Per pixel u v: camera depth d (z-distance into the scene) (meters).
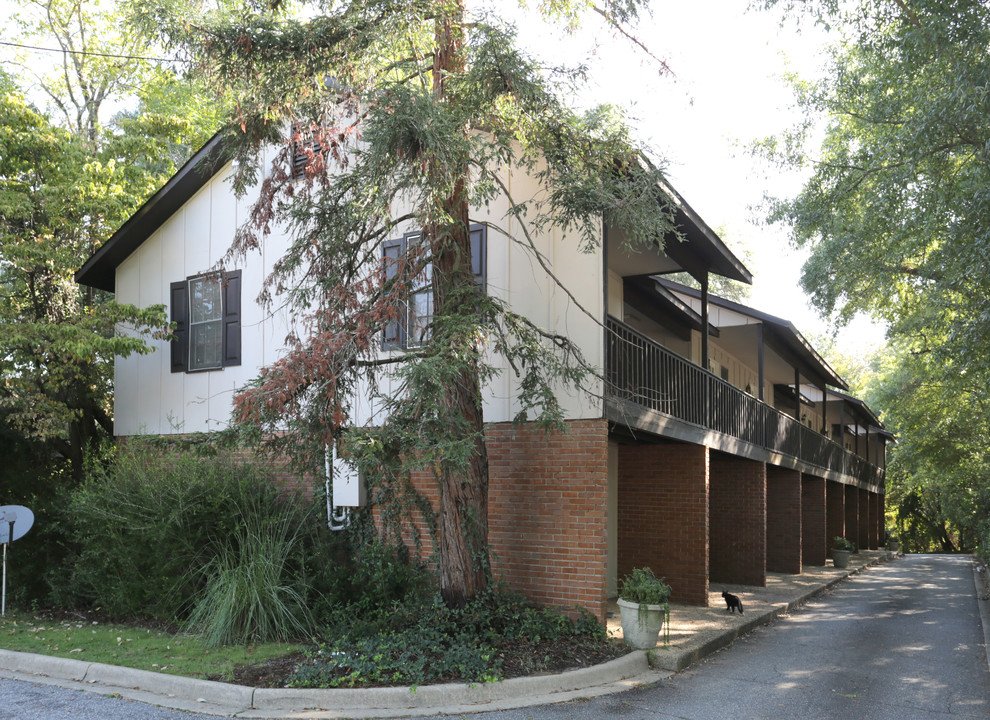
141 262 14.80
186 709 6.71
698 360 18.55
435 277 9.18
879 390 32.00
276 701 6.82
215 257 13.73
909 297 20.92
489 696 7.18
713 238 12.36
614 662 8.20
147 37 8.82
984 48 12.32
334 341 7.96
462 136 8.31
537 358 9.12
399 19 8.48
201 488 10.73
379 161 7.93
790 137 18.47
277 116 9.02
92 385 15.46
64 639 9.09
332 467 10.69
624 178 9.15
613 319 10.20
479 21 8.45
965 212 12.64
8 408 13.43
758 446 16.22
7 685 7.48
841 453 27.16
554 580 9.92
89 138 22.17
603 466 9.76
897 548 37.22
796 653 9.77
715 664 8.99
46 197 14.06
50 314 14.69
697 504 13.09
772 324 16.97
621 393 10.33
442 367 7.69
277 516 10.85
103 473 11.65
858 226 18.14
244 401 7.54
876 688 8.03
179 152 22.75
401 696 6.94
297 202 9.38
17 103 14.50
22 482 14.70
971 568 26.61
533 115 8.88
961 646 10.49
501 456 10.43
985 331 12.40
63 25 21.23
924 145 13.35
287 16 9.16
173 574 10.39
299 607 9.37
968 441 32.66
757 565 16.30
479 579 8.91
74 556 11.64
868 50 15.53
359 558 11.09
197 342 13.85
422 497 10.98
